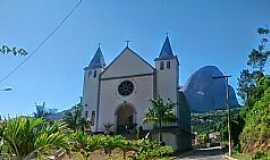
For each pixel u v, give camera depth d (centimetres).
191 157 5066
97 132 6969
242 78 7169
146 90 7081
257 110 4559
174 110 6769
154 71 7188
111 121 7044
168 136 6481
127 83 7244
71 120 6531
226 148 6425
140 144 2995
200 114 12188
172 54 7275
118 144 2686
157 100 6606
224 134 5909
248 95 6588
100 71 7525
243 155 4178
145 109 6938
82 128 6575
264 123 4044
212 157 4756
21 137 926
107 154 2652
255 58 7212
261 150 3788
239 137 5300
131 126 6862
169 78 7056
